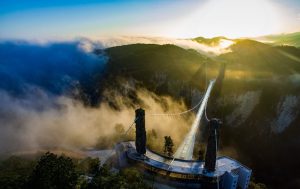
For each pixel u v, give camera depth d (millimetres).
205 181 96812
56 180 62781
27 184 62625
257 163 161125
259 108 176375
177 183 98438
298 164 157000
